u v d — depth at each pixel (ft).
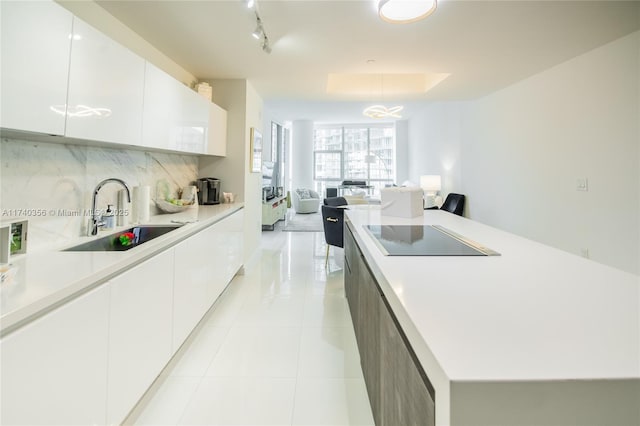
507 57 10.23
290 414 5.07
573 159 10.75
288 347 7.04
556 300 2.70
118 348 4.18
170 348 5.77
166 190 9.65
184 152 9.06
